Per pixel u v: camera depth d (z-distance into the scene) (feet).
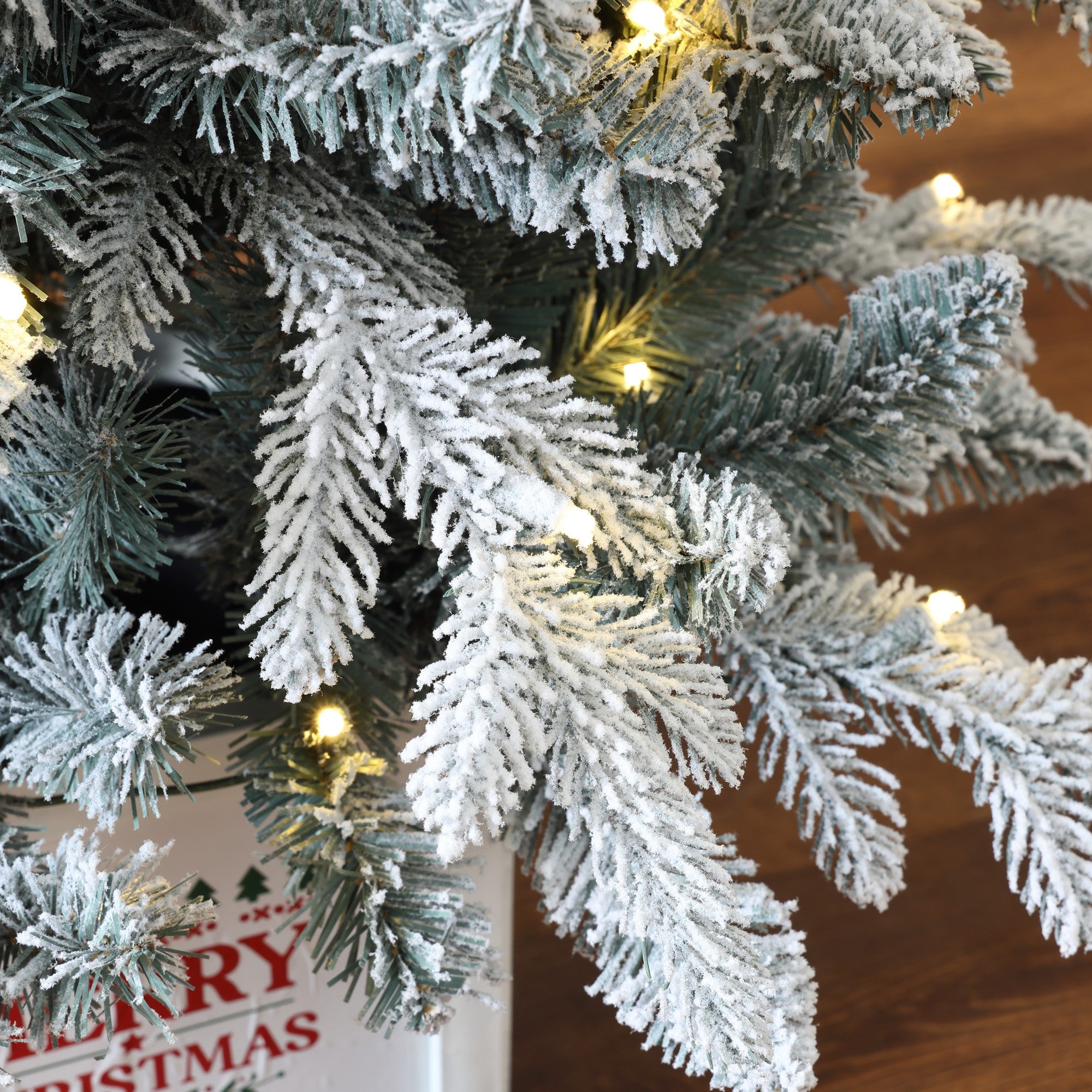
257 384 1.56
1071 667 1.69
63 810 1.73
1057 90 4.18
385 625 1.71
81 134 1.40
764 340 1.99
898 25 1.39
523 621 1.37
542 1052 2.66
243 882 1.87
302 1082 1.97
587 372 1.81
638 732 1.40
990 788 1.67
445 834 1.31
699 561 1.44
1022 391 2.07
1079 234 2.07
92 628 1.59
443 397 1.40
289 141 1.38
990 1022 2.79
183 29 1.41
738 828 2.98
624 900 1.41
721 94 1.39
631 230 1.76
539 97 1.36
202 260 1.53
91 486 1.50
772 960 1.57
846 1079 2.69
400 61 1.30
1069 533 3.59
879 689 1.69
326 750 1.62
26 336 1.36
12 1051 1.82
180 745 1.47
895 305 1.59
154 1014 1.40
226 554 1.78
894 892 1.68
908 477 1.86
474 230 1.64
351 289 1.44
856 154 1.46
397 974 1.49
